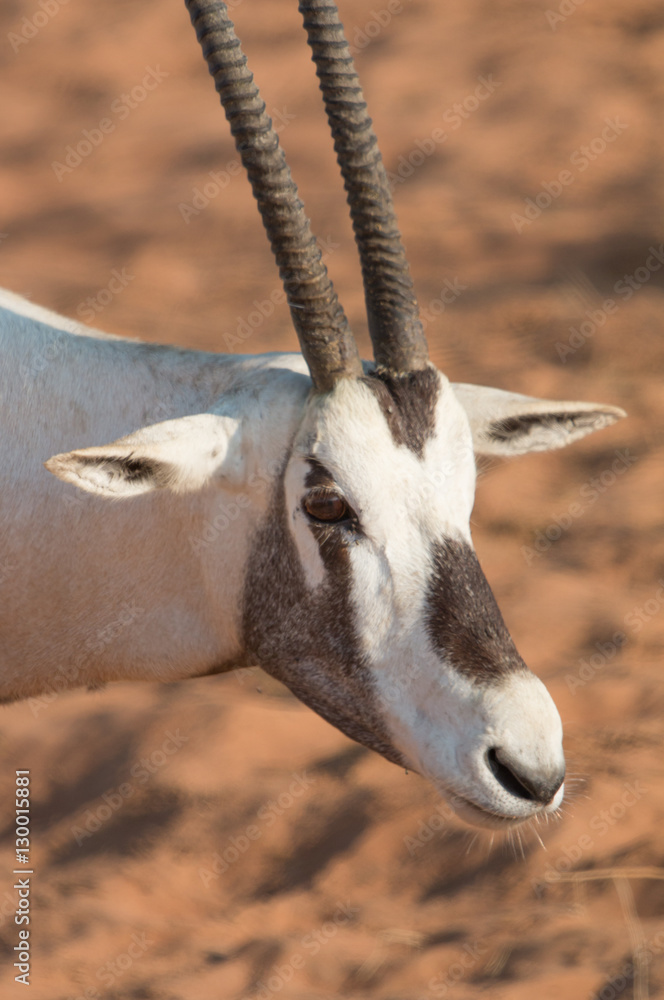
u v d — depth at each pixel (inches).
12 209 2417.6
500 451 603.5
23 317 608.7
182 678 611.8
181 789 850.1
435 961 663.8
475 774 491.2
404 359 531.5
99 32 3240.7
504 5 3174.2
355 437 511.5
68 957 683.4
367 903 746.2
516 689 494.0
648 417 1425.9
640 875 730.8
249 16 3267.7
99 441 584.1
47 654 602.5
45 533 576.7
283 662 549.6
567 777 823.1
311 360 523.5
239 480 536.1
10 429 583.8
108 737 912.3
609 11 3061.0
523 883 740.7
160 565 573.6
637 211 2150.6
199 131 2728.8
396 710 514.3
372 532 509.4
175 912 761.0
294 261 514.9
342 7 3265.3
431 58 2950.3
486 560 1189.7
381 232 529.3
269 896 768.3
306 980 663.8
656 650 1019.9
